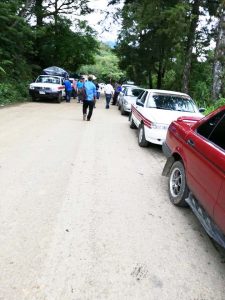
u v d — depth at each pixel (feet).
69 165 23.18
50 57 118.42
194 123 18.19
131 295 10.73
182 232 15.17
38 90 67.21
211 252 13.82
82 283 11.05
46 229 14.16
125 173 22.71
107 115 55.72
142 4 71.61
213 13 73.26
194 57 83.71
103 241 13.64
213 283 11.82
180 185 17.72
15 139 30.04
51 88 67.36
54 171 21.61
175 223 15.98
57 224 14.66
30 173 20.85
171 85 96.12
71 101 79.46
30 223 14.56
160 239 14.33
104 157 26.32
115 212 16.40
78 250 12.84
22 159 23.70
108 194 18.61
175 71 93.97
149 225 15.47
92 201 17.42
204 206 13.87
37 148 27.17
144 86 119.85
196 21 71.87
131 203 17.70
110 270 11.84
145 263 12.46
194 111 32.86
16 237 13.35
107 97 68.28
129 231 14.67
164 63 95.66
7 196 17.13
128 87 62.18
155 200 18.48
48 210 15.93
